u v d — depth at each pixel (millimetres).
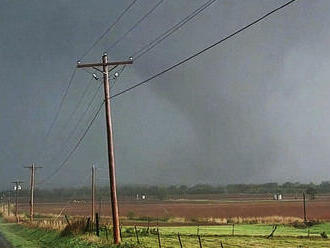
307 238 57156
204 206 177375
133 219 107812
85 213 138125
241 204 192000
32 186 103375
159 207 173500
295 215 120250
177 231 66312
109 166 42375
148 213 133625
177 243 45438
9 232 81062
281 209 146750
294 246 45875
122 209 159000
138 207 176625
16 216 117688
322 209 143000
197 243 46594
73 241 47969
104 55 43562
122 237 51094
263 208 154000
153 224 91375
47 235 61188
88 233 50781
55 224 68562
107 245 41125
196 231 67250
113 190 42094
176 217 113938
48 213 145125
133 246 39250
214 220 103938
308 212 131375
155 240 47844
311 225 86375
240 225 89250
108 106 43125
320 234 65125
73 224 54500
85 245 44188
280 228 81250
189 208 162750
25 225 88500
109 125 42875
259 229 77312
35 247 50906
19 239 63594
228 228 79188
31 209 102250
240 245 46375
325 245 47125
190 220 104938
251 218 105312
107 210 154500
